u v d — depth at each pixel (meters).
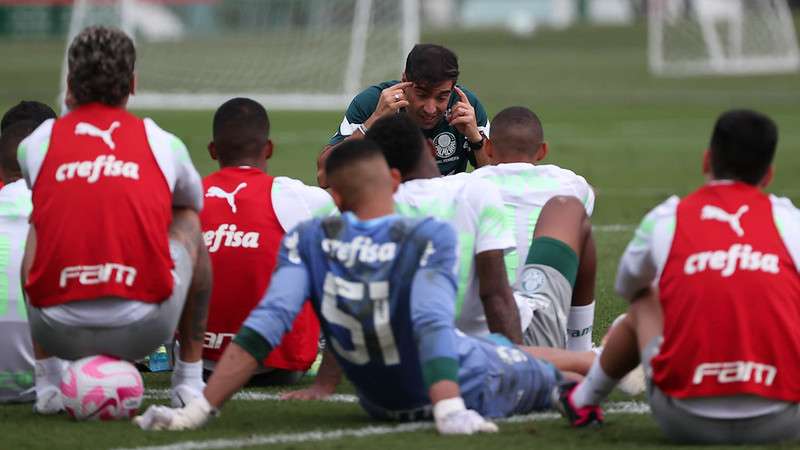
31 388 18.52
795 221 15.04
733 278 14.64
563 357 17.81
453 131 24.42
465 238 17.72
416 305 15.26
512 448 14.75
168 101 83.56
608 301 26.31
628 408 17.48
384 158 16.28
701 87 104.56
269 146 20.55
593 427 16.06
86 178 16.28
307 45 105.38
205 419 15.97
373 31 100.25
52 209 16.28
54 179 16.38
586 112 84.75
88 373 16.38
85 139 16.52
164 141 16.77
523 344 18.62
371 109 24.09
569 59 139.00
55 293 16.22
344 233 15.69
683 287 14.77
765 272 14.67
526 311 18.48
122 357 16.84
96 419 16.53
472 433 15.37
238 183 19.75
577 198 19.62
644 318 15.41
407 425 16.23
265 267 19.47
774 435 14.80
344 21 107.88
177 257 16.69
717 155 15.30
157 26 121.50
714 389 14.56
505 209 20.22
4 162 19.16
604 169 55.06
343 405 17.89
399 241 15.45
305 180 48.34
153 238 16.31
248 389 19.50
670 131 72.88
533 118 21.23
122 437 15.48
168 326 16.69
